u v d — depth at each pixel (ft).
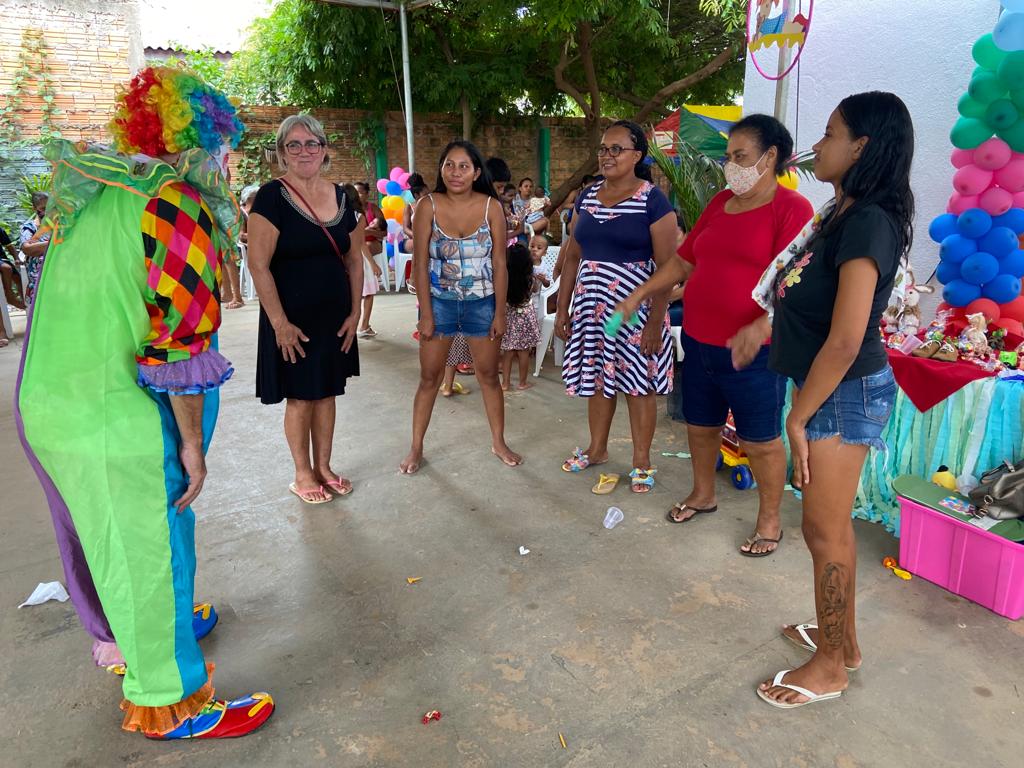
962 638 7.14
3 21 28.71
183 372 4.99
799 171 12.30
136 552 5.18
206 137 5.00
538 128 39.60
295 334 9.42
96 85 30.71
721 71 38.78
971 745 5.77
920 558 8.22
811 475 5.83
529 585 8.23
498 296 10.87
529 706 6.31
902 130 5.10
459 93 34.40
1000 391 8.39
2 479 11.43
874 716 6.11
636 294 8.98
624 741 5.89
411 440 12.90
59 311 4.87
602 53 36.35
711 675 6.67
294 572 8.57
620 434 13.16
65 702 6.42
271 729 6.07
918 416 9.20
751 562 8.66
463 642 7.23
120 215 4.73
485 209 10.45
